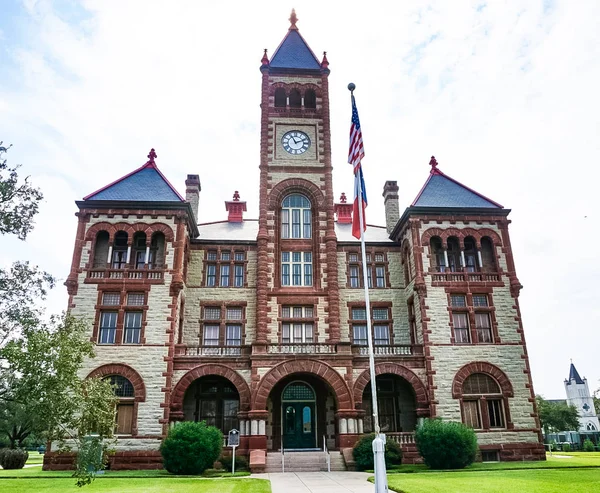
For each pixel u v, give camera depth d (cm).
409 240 3853
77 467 1917
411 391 3625
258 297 3656
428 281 3600
